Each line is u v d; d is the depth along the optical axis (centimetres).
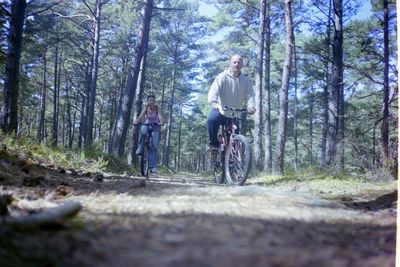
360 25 1689
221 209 265
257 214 253
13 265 129
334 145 1239
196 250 158
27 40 2338
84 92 3344
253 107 657
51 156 665
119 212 244
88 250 151
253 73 2739
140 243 165
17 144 635
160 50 3712
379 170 782
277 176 966
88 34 2744
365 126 1328
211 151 674
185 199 308
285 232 200
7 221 170
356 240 191
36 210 245
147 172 827
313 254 161
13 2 864
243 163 598
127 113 1368
